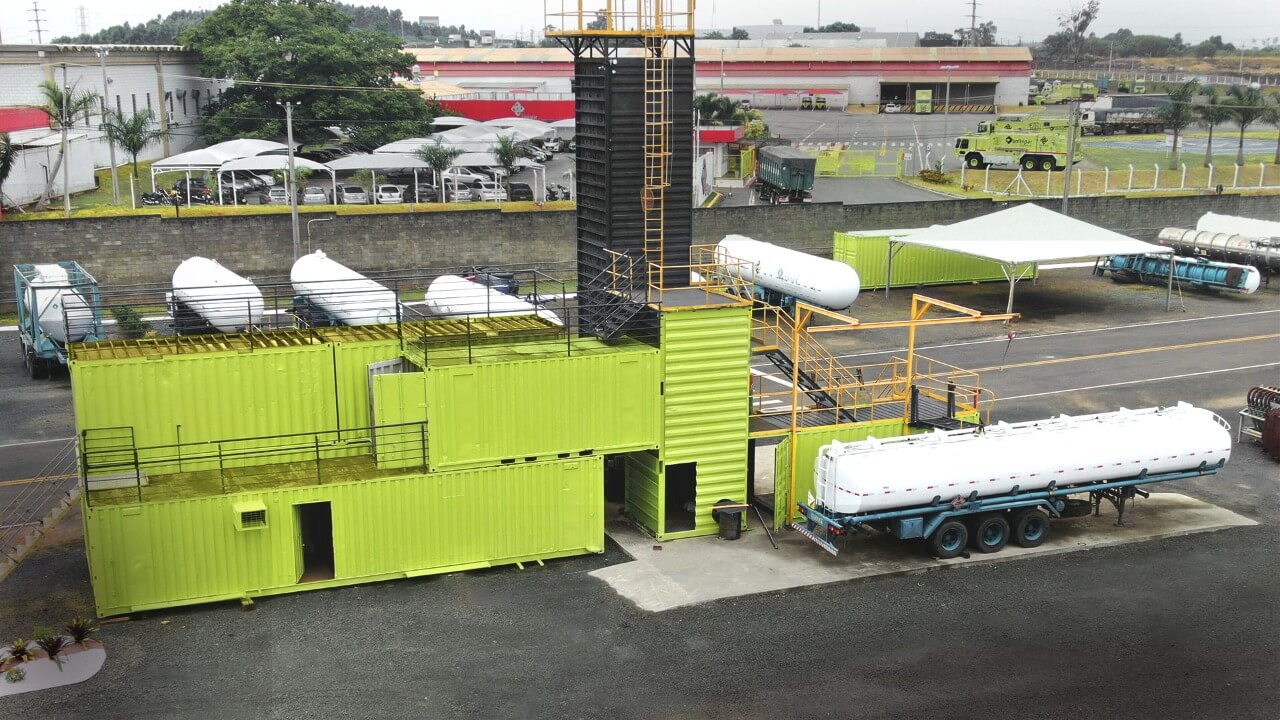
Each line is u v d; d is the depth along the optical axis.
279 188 75.12
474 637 22.41
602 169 30.72
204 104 99.25
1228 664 21.59
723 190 92.19
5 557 26.00
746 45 170.50
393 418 25.12
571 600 24.11
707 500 27.67
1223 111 99.06
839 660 21.59
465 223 60.59
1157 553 27.06
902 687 20.58
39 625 22.69
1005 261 51.56
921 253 60.53
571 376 25.62
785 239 65.00
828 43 180.75
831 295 49.69
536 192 79.69
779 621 23.22
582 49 31.27
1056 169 93.56
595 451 26.22
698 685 20.58
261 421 25.81
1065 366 44.31
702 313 26.58
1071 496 28.34
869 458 25.42
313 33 90.88
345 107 88.69
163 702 19.91
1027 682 20.81
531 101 108.88
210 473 25.11
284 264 58.59
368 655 21.64
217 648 21.89
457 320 31.06
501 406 25.12
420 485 24.66
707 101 105.38
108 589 22.77
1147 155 107.25
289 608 23.61
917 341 48.56
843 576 25.50
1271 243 62.34
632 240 30.78
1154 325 51.62
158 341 26.89
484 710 19.70
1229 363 44.78
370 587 24.69
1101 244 55.69
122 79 84.75
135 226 55.66
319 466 24.62
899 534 26.12
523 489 25.55
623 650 21.92
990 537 27.00
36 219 54.00
